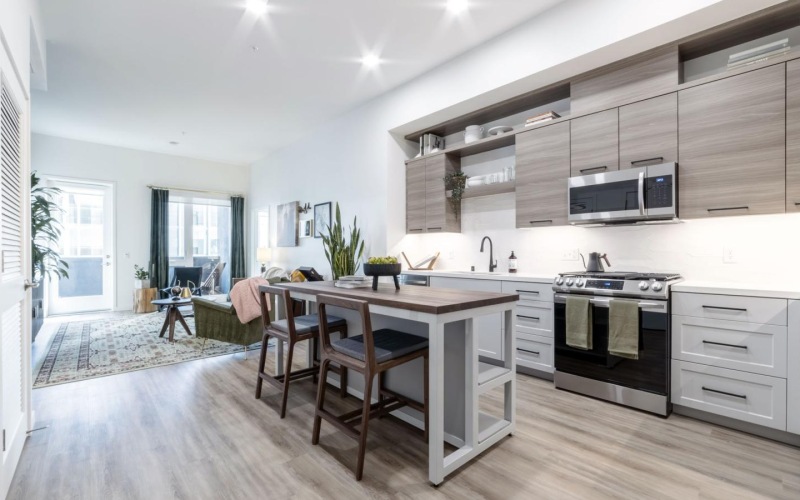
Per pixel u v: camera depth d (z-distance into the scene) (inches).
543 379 125.1
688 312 94.4
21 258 84.1
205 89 174.9
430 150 178.4
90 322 223.1
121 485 69.1
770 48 91.4
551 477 71.0
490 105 148.8
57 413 99.5
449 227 169.8
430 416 68.7
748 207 93.4
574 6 112.7
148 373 131.9
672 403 97.5
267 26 126.9
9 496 66.1
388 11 119.3
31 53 115.6
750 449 80.4
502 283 134.0
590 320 108.7
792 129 87.6
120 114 206.1
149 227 282.5
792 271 96.5
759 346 84.5
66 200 253.9
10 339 74.5
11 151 75.6
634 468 73.7
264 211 314.0
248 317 147.5
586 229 134.9
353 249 185.8
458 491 67.1
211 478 71.3
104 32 129.1
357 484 69.4
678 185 104.0
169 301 179.9
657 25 97.2
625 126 113.7
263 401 108.2
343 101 190.4
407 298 78.3
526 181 138.0
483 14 121.0
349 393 112.7
